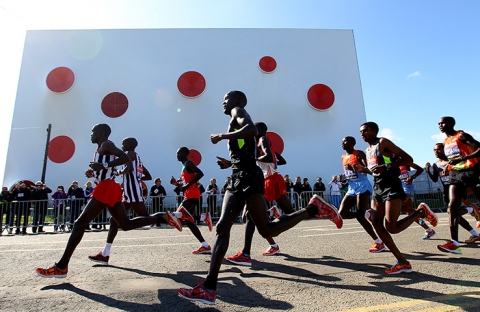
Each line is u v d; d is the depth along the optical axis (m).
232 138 2.52
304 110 19.20
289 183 13.64
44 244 6.36
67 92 17.80
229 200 2.68
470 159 4.64
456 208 4.59
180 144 17.77
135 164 4.96
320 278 3.30
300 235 6.88
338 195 13.91
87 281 3.32
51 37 18.53
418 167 6.26
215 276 2.48
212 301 2.42
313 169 18.42
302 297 2.72
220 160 3.61
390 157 3.56
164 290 2.98
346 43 20.52
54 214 10.66
